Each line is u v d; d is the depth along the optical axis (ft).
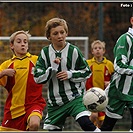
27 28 101.24
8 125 58.08
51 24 53.52
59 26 53.42
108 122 59.00
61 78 52.90
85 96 52.95
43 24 102.53
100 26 89.66
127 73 55.47
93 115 78.18
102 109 52.85
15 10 101.30
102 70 81.41
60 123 54.80
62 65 53.67
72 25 98.48
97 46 81.35
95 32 97.81
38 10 102.53
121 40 56.49
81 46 92.79
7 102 58.29
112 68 81.56
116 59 56.08
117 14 100.89
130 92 57.72
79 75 53.31
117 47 56.54
